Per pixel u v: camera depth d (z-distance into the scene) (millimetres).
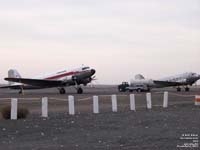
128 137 13500
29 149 11680
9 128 16375
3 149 11758
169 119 18719
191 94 53656
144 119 18891
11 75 73312
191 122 17297
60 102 35531
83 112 24094
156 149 11211
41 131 15555
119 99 39500
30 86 68750
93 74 62719
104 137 13641
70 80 62219
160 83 79875
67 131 15430
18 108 21125
